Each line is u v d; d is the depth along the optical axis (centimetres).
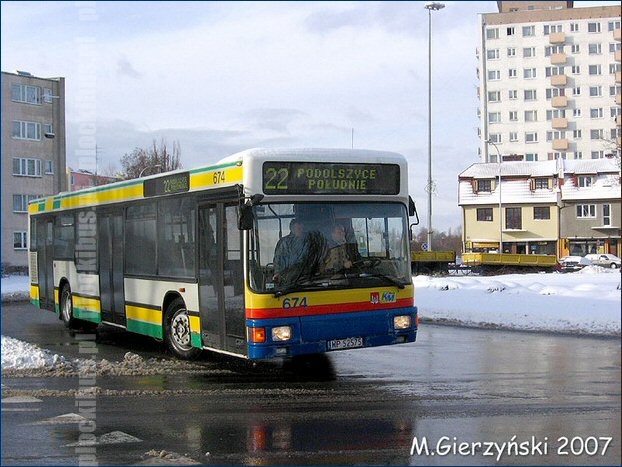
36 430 831
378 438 792
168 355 1390
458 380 1120
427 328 1845
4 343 1328
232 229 1095
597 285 2814
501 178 7700
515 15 10269
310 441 783
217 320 1137
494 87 10288
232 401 976
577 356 1355
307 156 1081
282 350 1029
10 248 5862
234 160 1091
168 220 1297
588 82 10081
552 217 7488
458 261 6394
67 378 1148
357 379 1130
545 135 10169
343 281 1073
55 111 6191
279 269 1045
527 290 2675
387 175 1134
